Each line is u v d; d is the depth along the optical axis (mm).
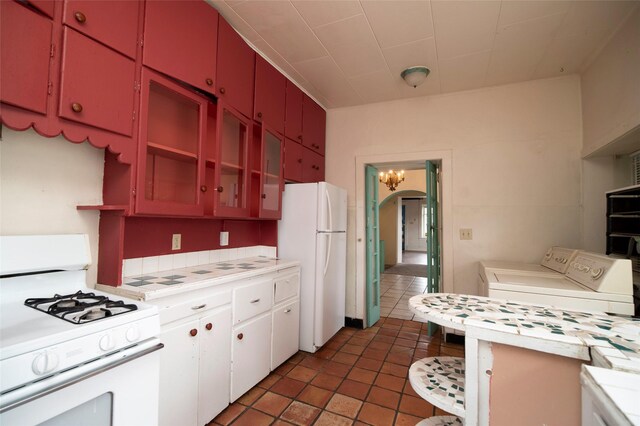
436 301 1510
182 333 1510
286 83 2816
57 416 873
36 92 1065
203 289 1651
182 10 1670
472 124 3098
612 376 767
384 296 4957
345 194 3383
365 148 3562
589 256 1981
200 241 2246
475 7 1930
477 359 1177
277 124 2672
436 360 1601
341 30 2211
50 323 978
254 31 2242
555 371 1071
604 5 1865
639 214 1768
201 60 1792
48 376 842
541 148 2838
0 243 1191
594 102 2453
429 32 2203
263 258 2773
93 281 1542
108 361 982
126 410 1040
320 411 1876
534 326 1146
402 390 2123
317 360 2570
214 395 1719
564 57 2467
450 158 3162
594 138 2443
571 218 2725
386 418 1823
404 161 3402
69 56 1162
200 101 1815
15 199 1275
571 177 2732
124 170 1464
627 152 2461
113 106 1327
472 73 2775
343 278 3330
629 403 636
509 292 1926
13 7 1006
